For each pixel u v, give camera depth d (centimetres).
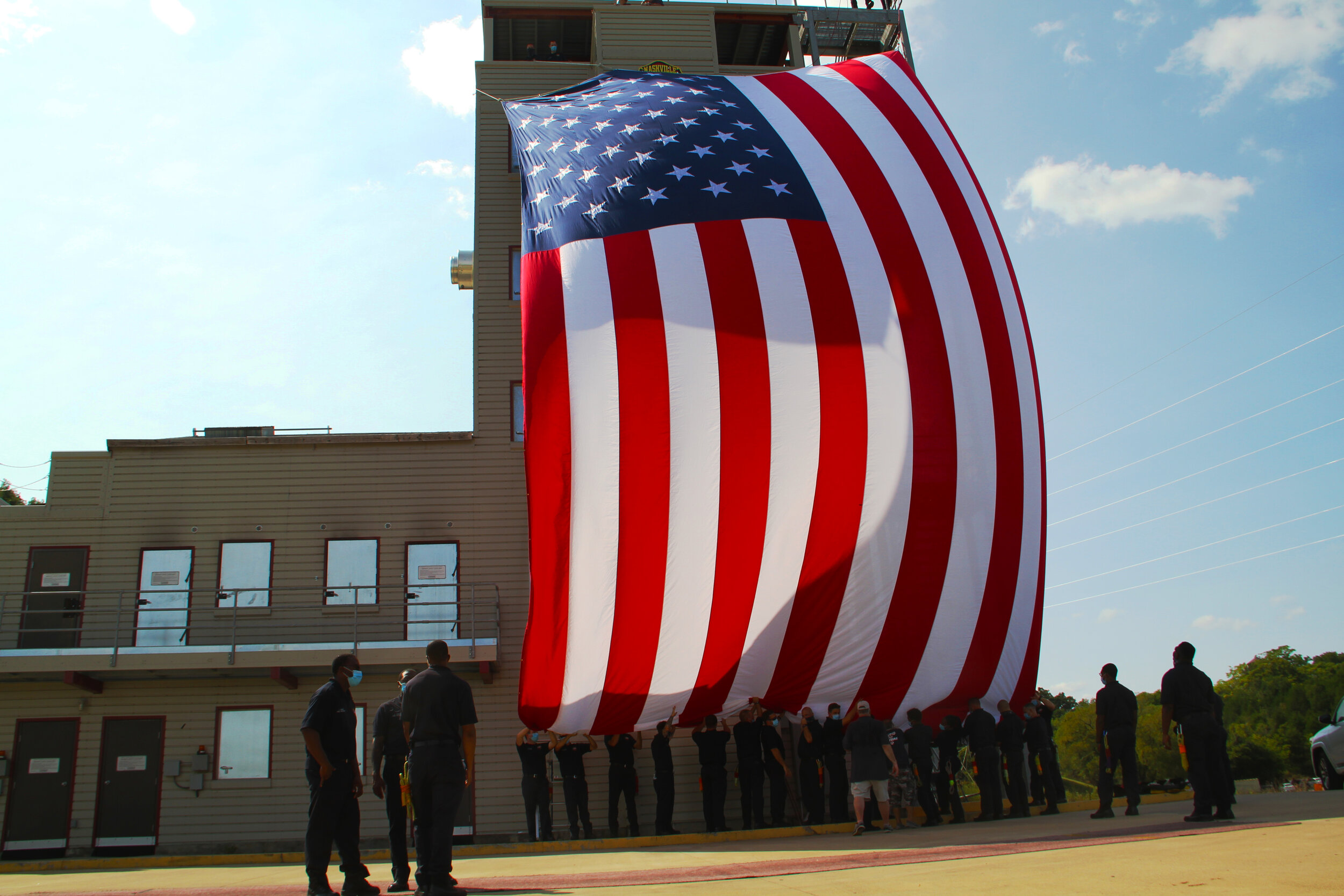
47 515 2083
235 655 1914
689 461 1711
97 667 1892
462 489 2159
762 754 1684
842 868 740
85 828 1927
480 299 2306
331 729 745
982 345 1914
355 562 2103
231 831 1939
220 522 2102
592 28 2833
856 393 1781
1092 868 603
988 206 2172
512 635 2081
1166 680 1013
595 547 1686
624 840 1535
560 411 1730
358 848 769
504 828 1966
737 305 1788
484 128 2459
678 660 1680
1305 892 450
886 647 1734
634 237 1822
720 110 2047
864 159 2011
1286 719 8325
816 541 1722
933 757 1712
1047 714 1697
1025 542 1877
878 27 3188
